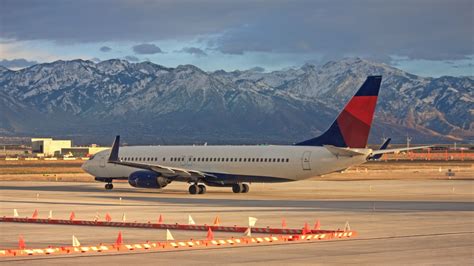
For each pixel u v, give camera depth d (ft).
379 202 565.94
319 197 643.45
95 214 459.73
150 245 294.25
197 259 265.13
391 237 327.67
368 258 265.54
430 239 320.29
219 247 295.69
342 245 300.81
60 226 390.21
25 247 305.32
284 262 257.55
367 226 374.84
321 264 252.83
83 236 343.05
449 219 413.18
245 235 341.00
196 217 433.48
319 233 335.26
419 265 249.75
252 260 262.26
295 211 474.90
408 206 520.83
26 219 417.69
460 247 294.05
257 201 583.58
